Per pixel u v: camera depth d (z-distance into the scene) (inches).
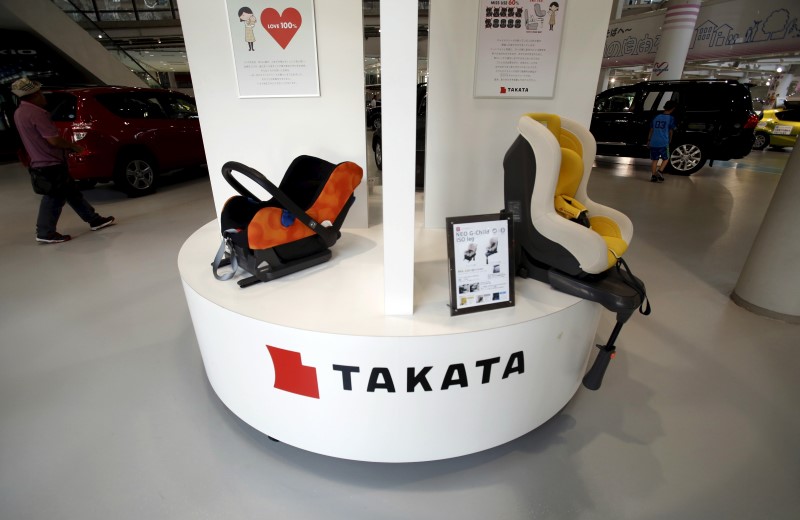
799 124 346.9
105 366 75.2
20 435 59.3
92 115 170.9
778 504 49.3
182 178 241.8
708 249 131.2
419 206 102.1
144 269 116.4
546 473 53.7
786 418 62.9
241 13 67.6
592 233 50.4
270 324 47.3
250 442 58.8
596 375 55.8
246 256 57.1
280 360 49.1
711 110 232.4
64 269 116.6
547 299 53.7
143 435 59.7
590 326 58.6
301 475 53.7
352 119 75.9
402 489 51.7
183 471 53.9
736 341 82.7
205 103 73.7
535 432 60.4
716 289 105.3
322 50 70.9
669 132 226.2
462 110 75.7
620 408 65.1
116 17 442.9
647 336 84.7
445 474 53.9
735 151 232.2
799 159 82.8
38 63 297.4
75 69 313.1
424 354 45.9
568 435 59.9
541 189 54.3
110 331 86.4
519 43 70.8
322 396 49.7
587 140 62.9
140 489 51.3
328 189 62.0
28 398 66.7
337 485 52.2
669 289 105.2
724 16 333.4
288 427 54.1
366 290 55.6
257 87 72.7
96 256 125.7
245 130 76.0
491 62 71.9
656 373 73.3
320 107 74.8
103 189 213.5
